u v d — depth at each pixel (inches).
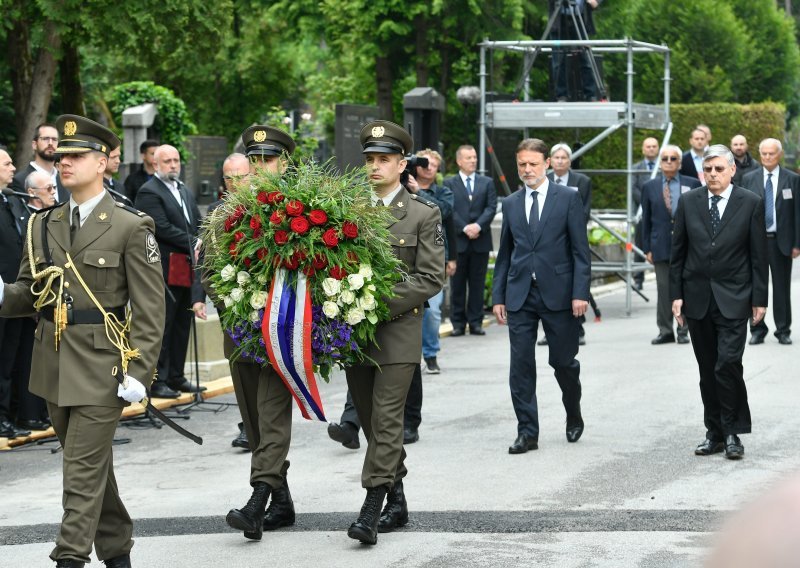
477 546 318.3
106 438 273.1
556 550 311.9
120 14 1258.0
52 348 277.4
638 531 330.6
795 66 2662.4
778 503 41.6
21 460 473.7
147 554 318.3
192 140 1585.9
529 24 1993.1
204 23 1369.3
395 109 2272.4
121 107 1445.6
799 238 748.6
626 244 964.6
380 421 328.5
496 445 472.7
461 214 842.8
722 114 2176.4
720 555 41.8
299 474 430.0
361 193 328.5
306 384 325.7
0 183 486.0
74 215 282.2
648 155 1046.4
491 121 1013.8
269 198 324.5
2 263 488.4
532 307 460.8
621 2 2150.6
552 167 757.3
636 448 459.8
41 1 1217.4
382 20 1913.1
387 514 340.2
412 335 335.0
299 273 322.0
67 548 263.3
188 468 449.1
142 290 278.1
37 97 1460.4
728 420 437.1
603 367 681.6
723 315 432.5
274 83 2578.7
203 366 652.7
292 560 308.7
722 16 2396.7
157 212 569.0
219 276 335.9
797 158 2994.6
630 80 982.4
